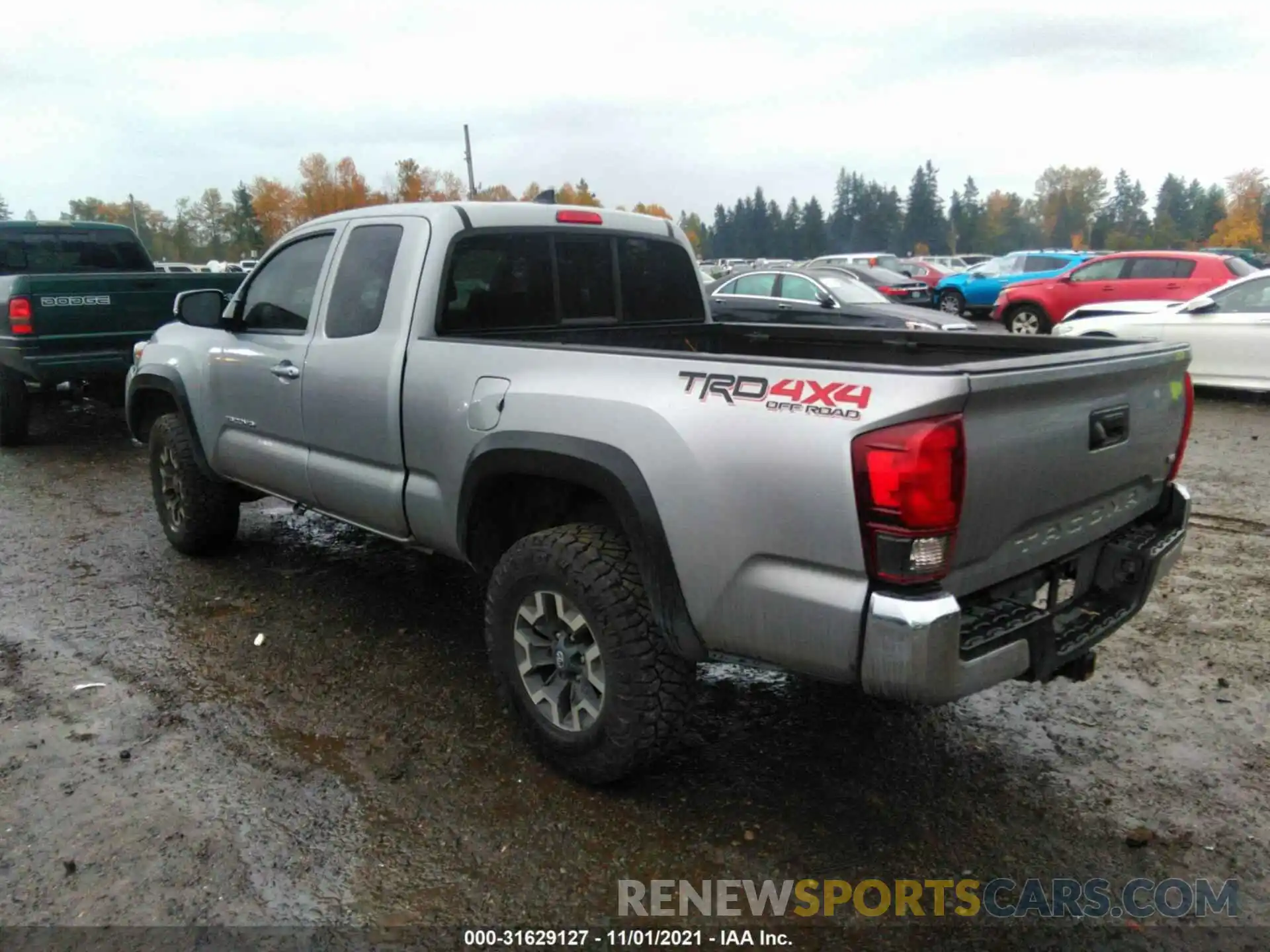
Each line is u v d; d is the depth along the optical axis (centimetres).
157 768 336
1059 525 288
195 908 267
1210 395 1145
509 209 411
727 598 272
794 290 1323
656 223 483
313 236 447
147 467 820
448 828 303
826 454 248
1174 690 396
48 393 1173
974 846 296
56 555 571
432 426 362
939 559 240
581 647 316
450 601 493
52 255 1017
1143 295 1527
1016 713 378
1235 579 519
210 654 430
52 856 288
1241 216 8394
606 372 305
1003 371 247
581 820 307
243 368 469
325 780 329
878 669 244
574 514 350
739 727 367
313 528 624
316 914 265
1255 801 318
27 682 402
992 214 11912
